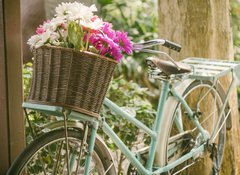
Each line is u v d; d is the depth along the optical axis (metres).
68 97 3.77
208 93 5.79
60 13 3.95
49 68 3.78
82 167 4.70
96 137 4.49
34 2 8.15
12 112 4.69
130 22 10.05
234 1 10.86
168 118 5.02
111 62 3.94
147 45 4.54
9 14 4.61
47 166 5.09
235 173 6.48
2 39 4.59
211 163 6.12
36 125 5.07
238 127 6.51
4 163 4.66
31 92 3.90
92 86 3.86
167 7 6.06
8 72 4.64
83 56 3.77
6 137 4.66
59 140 4.24
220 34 6.22
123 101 6.30
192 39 5.99
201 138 5.42
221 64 5.41
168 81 4.95
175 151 5.27
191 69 5.05
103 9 10.02
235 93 6.45
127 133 5.79
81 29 3.86
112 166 4.63
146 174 4.86
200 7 5.96
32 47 3.92
